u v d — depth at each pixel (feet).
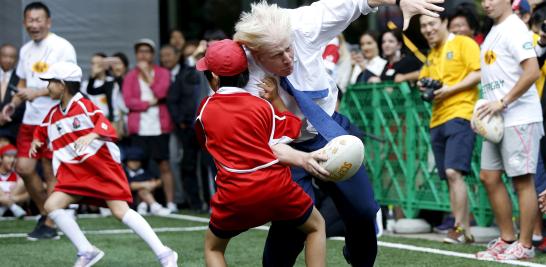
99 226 50.62
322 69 26.25
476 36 46.19
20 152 44.70
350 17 25.61
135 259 38.47
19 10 56.65
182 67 59.98
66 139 35.78
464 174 41.47
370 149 49.55
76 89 36.50
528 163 35.83
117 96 58.85
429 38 42.78
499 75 36.37
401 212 48.65
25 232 48.39
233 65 24.40
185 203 61.62
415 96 46.55
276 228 26.91
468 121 41.27
